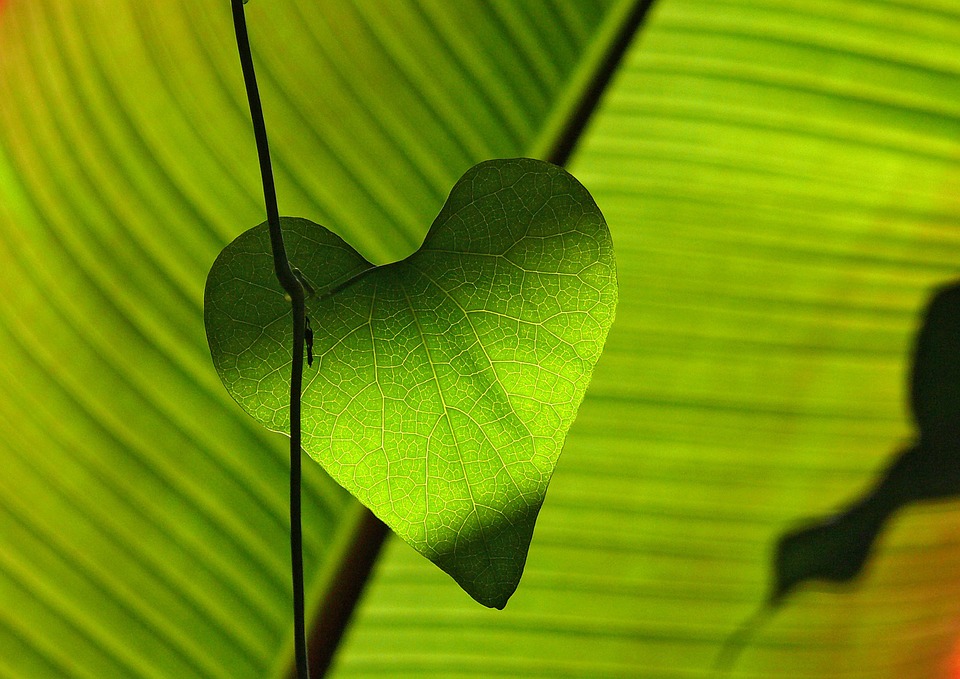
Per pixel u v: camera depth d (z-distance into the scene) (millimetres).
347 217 1058
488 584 785
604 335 786
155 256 1034
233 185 1033
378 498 789
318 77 1040
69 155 1013
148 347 1048
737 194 1137
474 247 789
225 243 1042
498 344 788
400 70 1059
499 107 1087
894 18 1113
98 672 1089
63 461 1055
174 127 1019
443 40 1064
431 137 1070
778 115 1124
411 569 1152
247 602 1115
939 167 1134
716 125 1121
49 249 1021
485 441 788
